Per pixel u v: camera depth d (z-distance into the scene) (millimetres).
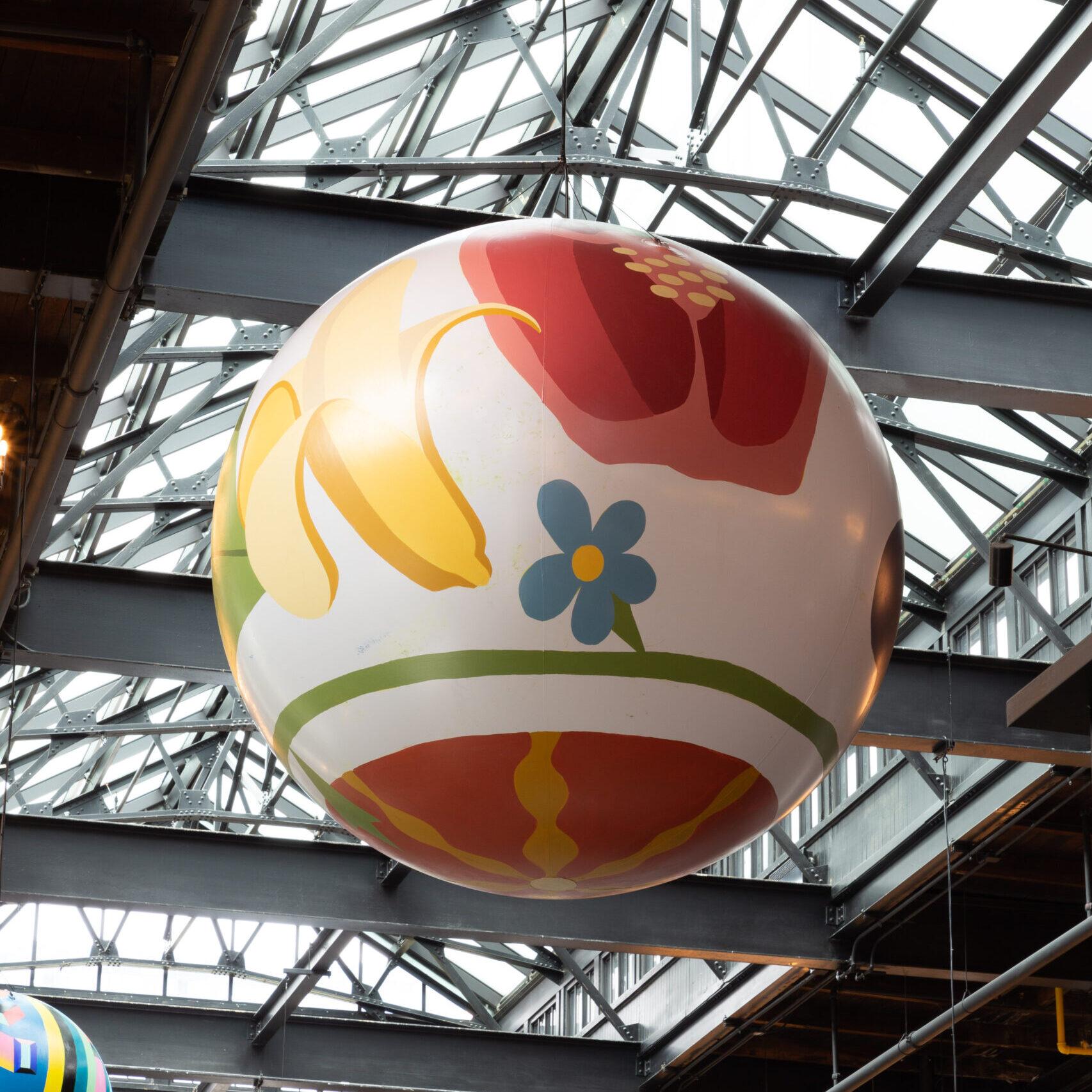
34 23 6898
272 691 2568
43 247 7766
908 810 14641
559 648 2326
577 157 10258
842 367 2717
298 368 2580
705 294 2561
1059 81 7391
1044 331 8797
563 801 2465
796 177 10703
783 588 2412
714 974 17344
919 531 15664
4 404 9477
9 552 9445
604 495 2332
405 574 2355
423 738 2420
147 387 15000
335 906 13961
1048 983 15266
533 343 2416
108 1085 4809
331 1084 17594
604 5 12188
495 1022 22516
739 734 2436
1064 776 12844
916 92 11195
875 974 15633
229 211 8039
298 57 9461
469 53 11734
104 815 17938
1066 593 13992
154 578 10875
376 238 8172
